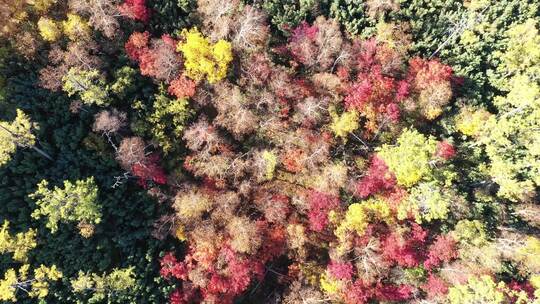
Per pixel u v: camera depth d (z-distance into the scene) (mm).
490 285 34531
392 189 42031
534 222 42406
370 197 42969
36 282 36531
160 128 42969
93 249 40500
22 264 39188
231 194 42438
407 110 44375
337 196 42906
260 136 44781
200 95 42906
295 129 44656
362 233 39906
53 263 39531
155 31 44188
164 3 43406
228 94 42906
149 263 40812
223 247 40812
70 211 37938
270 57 44719
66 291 39125
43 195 39406
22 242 36781
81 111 41906
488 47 45719
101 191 41375
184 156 44219
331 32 42969
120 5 42719
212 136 42469
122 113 41344
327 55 43562
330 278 40531
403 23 45250
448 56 46219
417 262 41031
